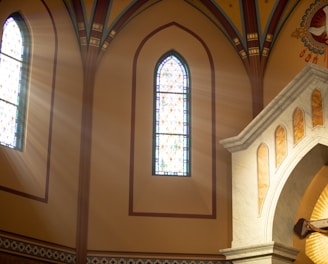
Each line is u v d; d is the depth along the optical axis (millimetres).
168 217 17031
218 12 18375
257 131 16438
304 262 16125
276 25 18203
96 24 17688
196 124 17844
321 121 15469
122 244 16688
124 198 17016
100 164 17062
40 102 16422
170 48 18344
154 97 17938
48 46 16906
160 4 18578
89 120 17234
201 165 17531
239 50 18266
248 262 15906
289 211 16125
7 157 15227
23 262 14992
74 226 16406
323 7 18094
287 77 17891
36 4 16766
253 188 16266
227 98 18000
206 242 16922
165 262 16688
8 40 16141
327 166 16188
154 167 17438
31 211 15453
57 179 16281
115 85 17734
